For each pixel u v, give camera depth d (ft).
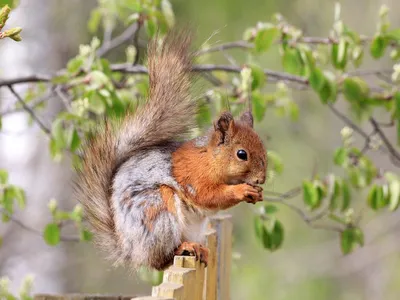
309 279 80.07
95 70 38.22
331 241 82.53
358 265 80.84
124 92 40.11
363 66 84.33
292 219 82.28
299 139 81.25
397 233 82.12
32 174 59.47
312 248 82.12
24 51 59.36
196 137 30.25
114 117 33.47
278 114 44.55
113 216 29.17
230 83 45.96
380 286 81.71
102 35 61.31
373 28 85.25
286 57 39.34
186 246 27.66
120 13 44.50
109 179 29.68
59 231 39.22
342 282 82.58
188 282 23.00
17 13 59.52
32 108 41.60
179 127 30.68
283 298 78.07
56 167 59.41
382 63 83.66
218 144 29.01
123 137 30.25
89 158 30.14
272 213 39.91
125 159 29.96
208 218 30.35
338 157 40.40
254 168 29.12
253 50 41.65
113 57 61.98
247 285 76.02
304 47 38.70
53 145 39.40
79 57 38.91
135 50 41.19
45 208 59.06
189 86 30.96
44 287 59.72
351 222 40.96
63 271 60.34
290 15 79.41
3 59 58.85
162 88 30.58
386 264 82.33
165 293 20.98
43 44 59.62
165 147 30.09
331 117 82.48
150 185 28.73
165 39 31.12
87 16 61.11
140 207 28.45
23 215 59.36
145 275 40.04
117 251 29.30
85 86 37.78
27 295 38.37
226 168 28.84
